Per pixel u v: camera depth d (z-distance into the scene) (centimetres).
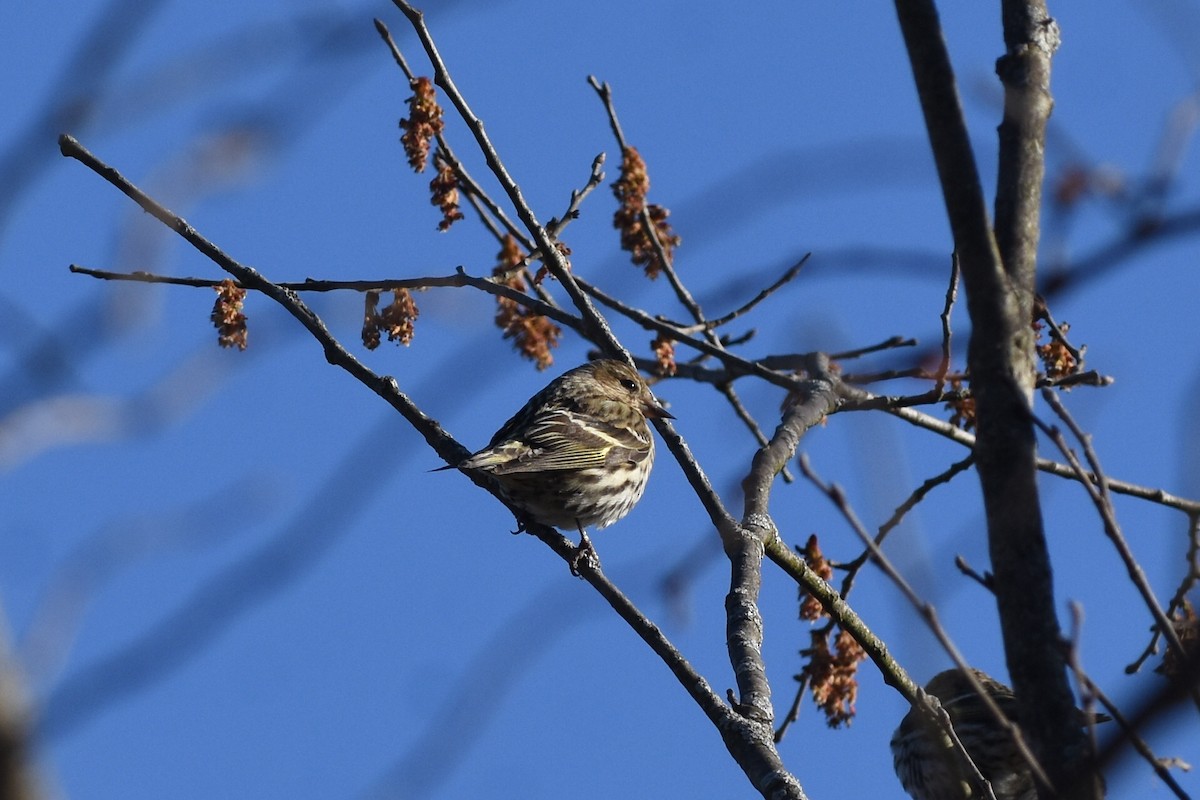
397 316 1298
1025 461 714
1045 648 696
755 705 914
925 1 733
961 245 734
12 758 561
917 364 1187
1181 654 604
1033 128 806
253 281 1265
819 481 618
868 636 1044
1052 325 1220
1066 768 634
